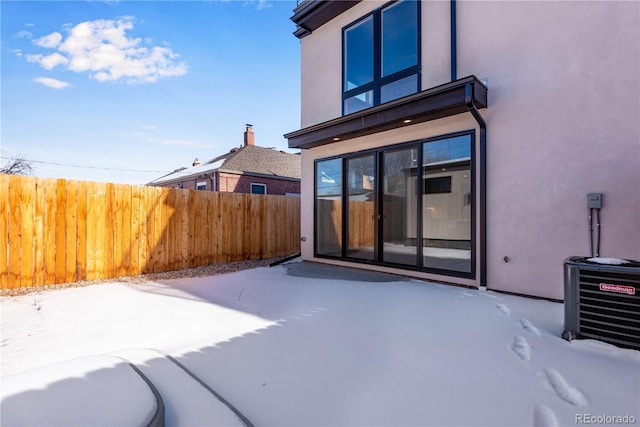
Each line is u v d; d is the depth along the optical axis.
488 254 4.45
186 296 4.29
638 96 3.42
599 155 3.63
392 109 4.95
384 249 5.85
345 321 3.18
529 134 4.10
